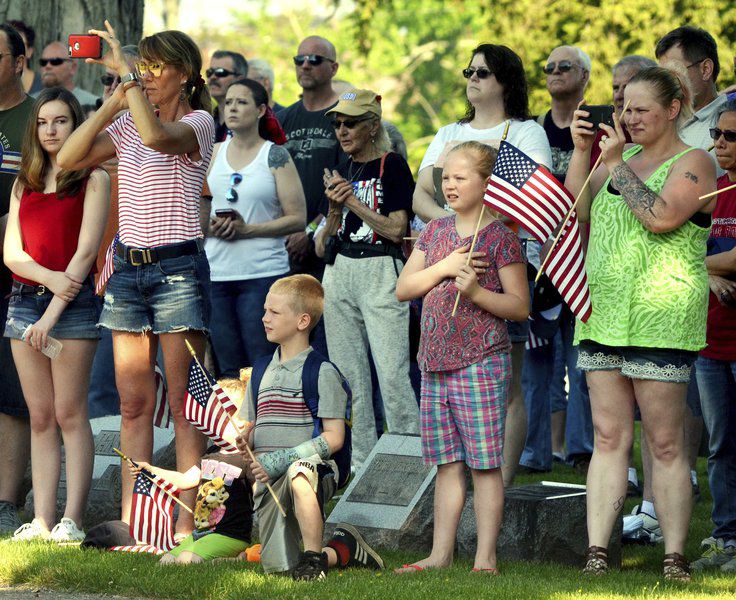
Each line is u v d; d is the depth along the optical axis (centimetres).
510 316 1995
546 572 1986
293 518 1947
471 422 1986
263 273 2844
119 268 2208
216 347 2878
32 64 3734
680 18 7106
